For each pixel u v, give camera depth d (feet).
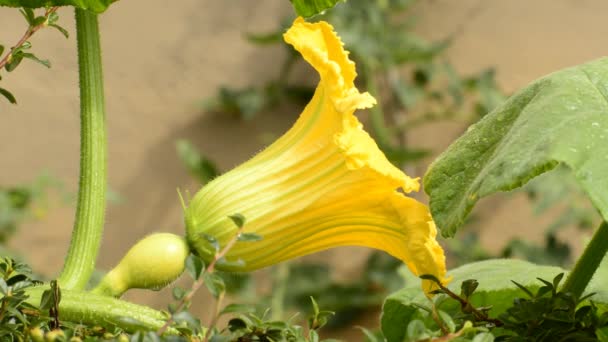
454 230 2.68
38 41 7.88
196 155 7.43
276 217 2.98
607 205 2.56
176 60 8.31
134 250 3.00
